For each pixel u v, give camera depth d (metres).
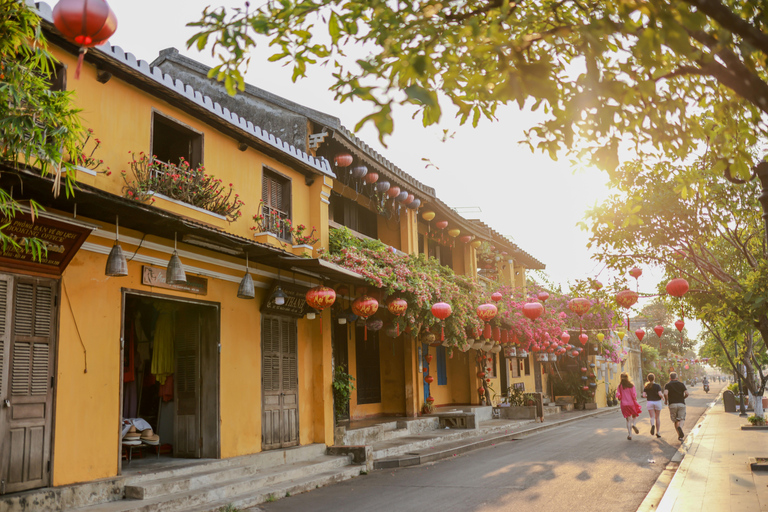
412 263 13.91
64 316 7.21
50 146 4.61
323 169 12.17
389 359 16.95
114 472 7.57
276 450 10.32
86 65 7.63
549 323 21.25
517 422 18.48
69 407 7.13
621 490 8.16
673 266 9.62
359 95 2.56
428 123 3.21
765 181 5.38
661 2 2.51
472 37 2.85
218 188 9.66
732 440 13.48
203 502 7.76
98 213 7.23
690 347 60.31
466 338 17.16
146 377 10.38
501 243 22.41
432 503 7.79
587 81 2.78
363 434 13.09
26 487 6.56
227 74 3.34
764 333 8.42
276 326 10.99
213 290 9.57
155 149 9.75
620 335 11.46
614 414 26.39
